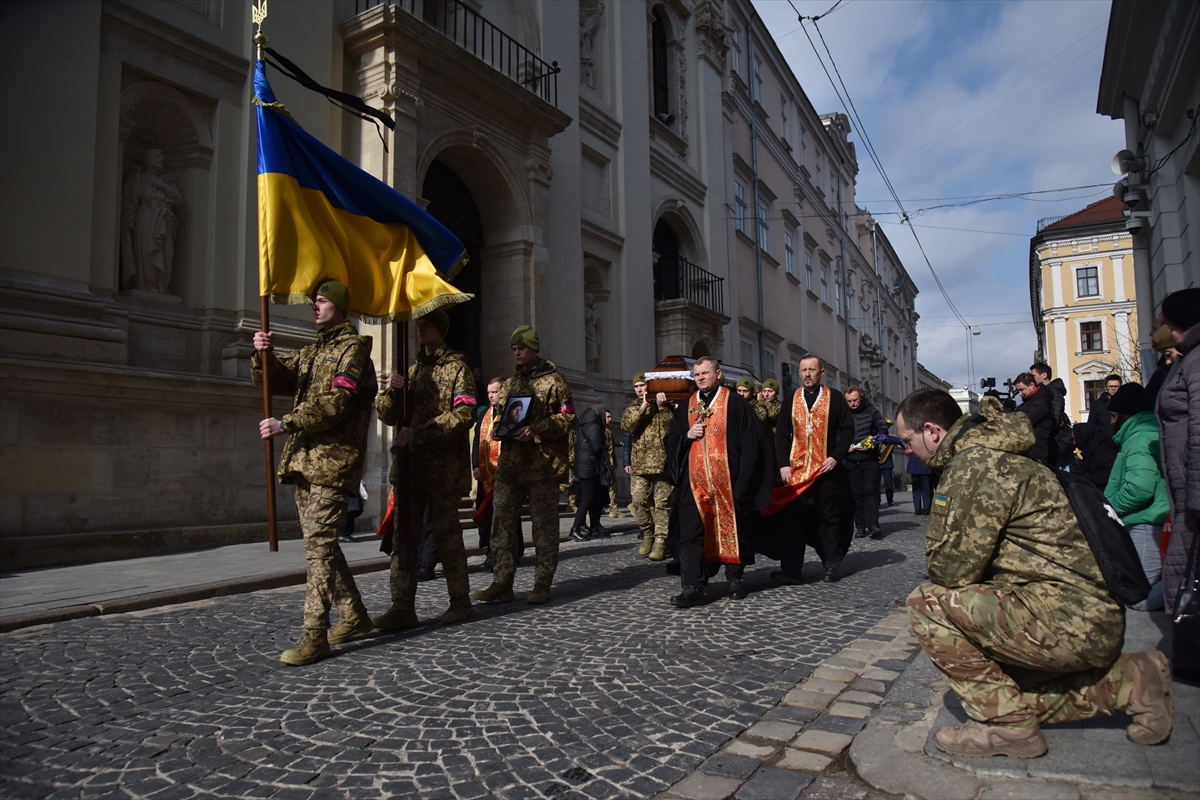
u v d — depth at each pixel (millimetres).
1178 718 2695
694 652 4070
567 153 15672
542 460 5531
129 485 7961
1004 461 2490
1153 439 4555
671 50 21641
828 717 3062
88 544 7309
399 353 4898
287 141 4566
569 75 15922
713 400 5562
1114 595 2371
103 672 3707
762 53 28547
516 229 13805
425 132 11664
